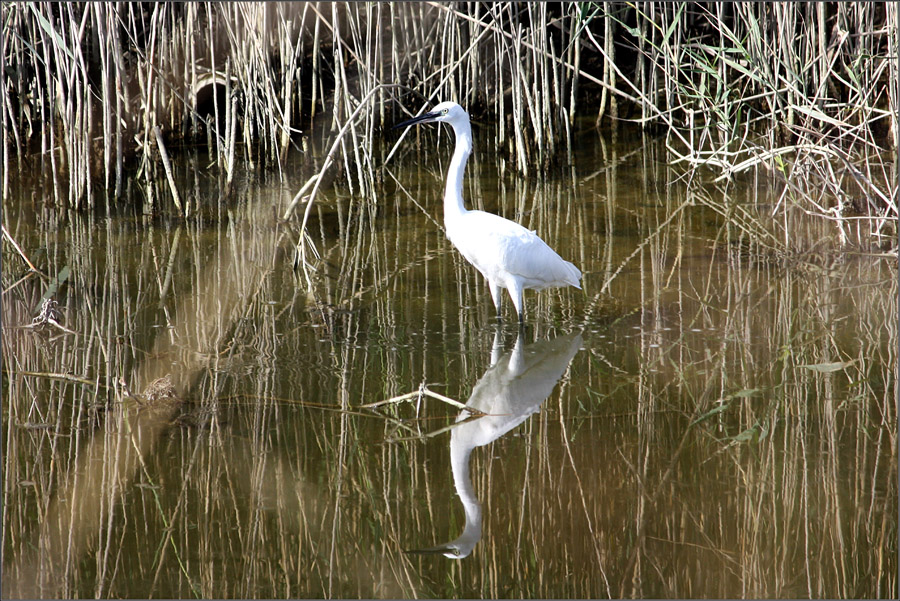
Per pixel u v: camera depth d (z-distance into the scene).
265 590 6.76
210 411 9.09
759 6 18.45
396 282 12.79
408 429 8.80
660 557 7.05
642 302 11.95
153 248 14.19
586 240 14.35
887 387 9.50
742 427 8.77
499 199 16.58
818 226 14.90
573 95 20.41
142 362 10.23
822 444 8.42
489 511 7.55
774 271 13.02
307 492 7.79
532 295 12.32
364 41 21.31
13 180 17.55
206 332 11.07
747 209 15.83
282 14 18.12
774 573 6.88
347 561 7.08
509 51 17.66
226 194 16.69
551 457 8.30
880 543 7.10
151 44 16.81
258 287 12.61
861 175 14.07
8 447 8.41
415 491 7.82
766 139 18.80
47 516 7.45
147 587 6.72
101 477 7.97
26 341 10.83
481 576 6.91
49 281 12.70
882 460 8.11
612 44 20.05
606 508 7.57
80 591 6.67
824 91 17.72
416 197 16.91
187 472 8.05
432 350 10.55
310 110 21.47
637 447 8.45
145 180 17.69
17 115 19.73
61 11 15.41
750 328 11.08
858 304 11.74
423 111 17.67
